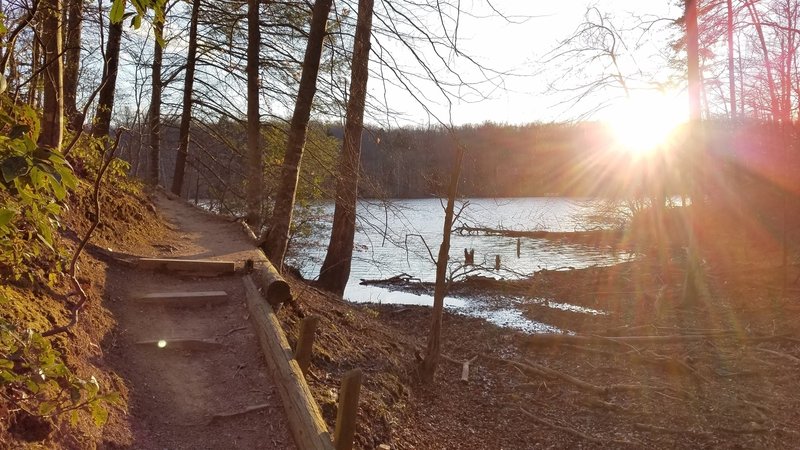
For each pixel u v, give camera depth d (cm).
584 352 1114
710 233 2389
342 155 1087
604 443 716
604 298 1711
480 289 1975
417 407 751
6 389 326
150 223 944
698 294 1447
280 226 919
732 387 894
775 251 2058
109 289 601
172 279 699
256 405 474
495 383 933
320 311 869
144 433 418
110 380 443
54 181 206
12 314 394
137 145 1405
